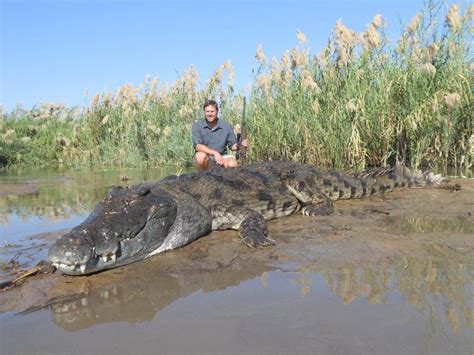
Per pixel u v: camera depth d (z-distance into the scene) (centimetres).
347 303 331
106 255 427
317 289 362
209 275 412
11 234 584
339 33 1063
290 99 1146
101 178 1264
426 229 550
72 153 1906
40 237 563
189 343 280
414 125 930
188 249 510
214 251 494
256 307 331
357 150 1007
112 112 1891
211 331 295
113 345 283
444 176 970
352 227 571
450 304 323
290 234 552
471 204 704
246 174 672
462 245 475
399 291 351
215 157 880
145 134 1716
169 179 604
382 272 397
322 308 324
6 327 313
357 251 462
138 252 464
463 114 1009
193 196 569
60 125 2294
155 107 1762
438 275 385
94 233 423
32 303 356
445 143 1009
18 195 951
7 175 1452
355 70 1060
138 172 1438
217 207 586
